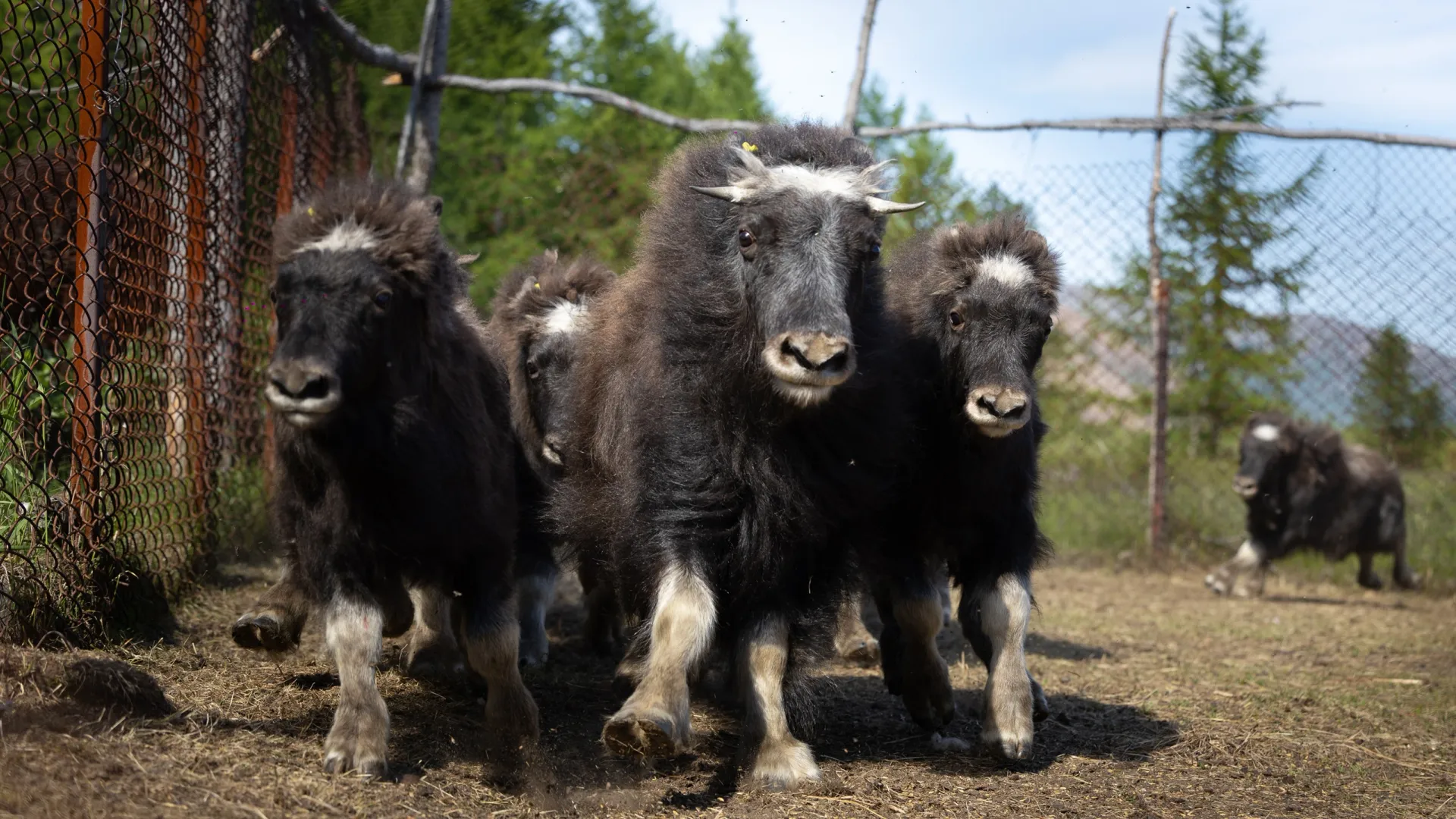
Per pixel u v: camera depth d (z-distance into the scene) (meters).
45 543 5.08
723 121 9.82
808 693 4.86
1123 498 12.90
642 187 13.20
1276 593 11.45
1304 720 5.95
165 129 5.89
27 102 6.04
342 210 4.11
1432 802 4.73
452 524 4.35
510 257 13.65
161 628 5.71
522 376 6.54
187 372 6.41
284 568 5.35
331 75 8.71
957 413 5.05
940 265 5.24
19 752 3.54
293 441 4.12
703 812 4.15
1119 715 5.93
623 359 4.80
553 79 19.08
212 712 4.43
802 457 4.50
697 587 4.39
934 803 4.36
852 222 4.18
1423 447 13.41
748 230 4.22
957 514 5.17
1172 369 14.58
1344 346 13.23
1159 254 13.63
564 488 5.49
